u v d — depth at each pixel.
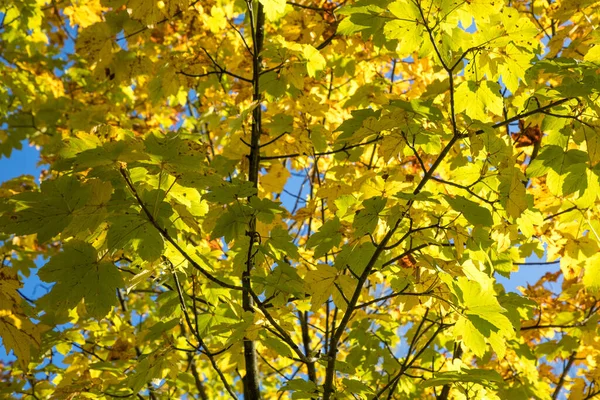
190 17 3.96
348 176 3.37
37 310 3.10
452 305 2.26
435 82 2.95
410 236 2.49
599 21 3.11
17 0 5.21
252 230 2.43
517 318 3.00
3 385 4.26
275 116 3.35
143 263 2.46
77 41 3.79
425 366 3.88
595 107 2.28
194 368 4.47
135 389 2.63
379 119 2.47
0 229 1.93
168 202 2.18
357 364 3.61
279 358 4.91
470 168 2.58
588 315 4.12
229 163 3.54
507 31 2.28
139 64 3.96
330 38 3.75
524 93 3.10
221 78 3.89
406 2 2.15
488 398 2.81
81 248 1.99
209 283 2.78
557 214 3.14
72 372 3.40
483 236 2.33
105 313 2.02
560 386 4.31
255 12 3.86
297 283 2.38
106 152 1.87
